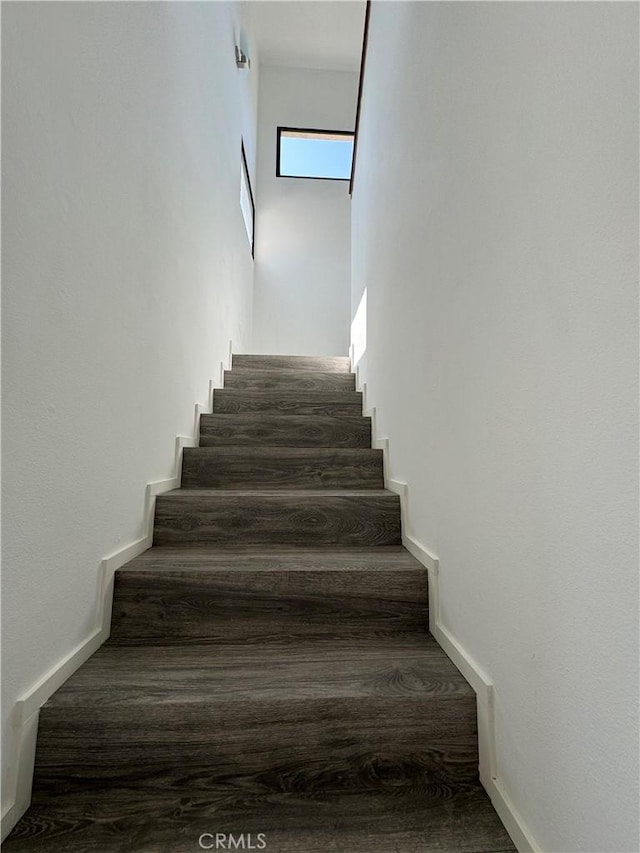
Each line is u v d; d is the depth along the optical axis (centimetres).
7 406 71
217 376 266
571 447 61
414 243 145
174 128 164
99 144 103
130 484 127
